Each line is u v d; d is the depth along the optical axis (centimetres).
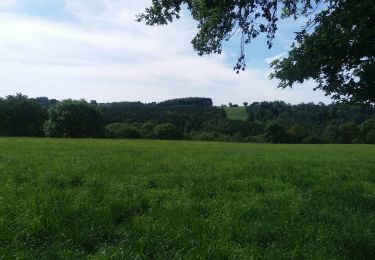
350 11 1246
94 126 10831
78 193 1113
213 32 1383
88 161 2027
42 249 680
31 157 2155
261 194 1288
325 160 2992
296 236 812
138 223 831
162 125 12112
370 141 11725
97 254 664
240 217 941
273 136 11962
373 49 1303
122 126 11806
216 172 1728
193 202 1065
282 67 1475
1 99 10575
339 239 805
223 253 688
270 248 739
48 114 11106
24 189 1138
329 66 1397
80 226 776
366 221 978
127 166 1844
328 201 1198
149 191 1233
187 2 1324
